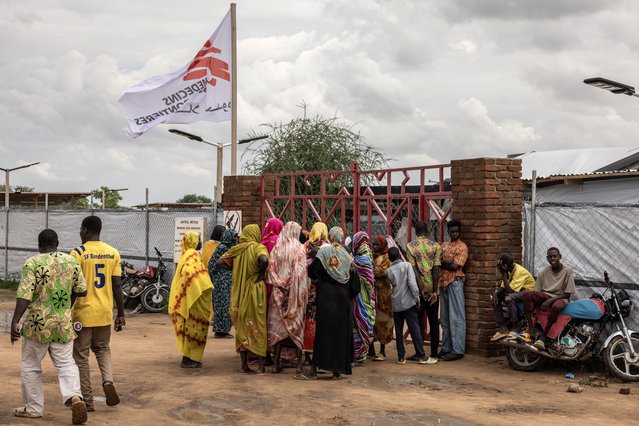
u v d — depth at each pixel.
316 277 9.14
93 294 7.32
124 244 19.02
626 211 9.82
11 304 18.36
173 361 10.46
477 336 10.82
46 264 6.78
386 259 10.70
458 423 7.14
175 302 9.88
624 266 9.80
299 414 7.46
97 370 9.69
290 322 9.27
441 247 11.02
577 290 10.27
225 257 9.63
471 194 10.92
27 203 38.75
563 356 9.47
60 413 7.28
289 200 14.53
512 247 10.98
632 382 9.05
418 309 10.46
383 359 10.66
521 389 8.75
